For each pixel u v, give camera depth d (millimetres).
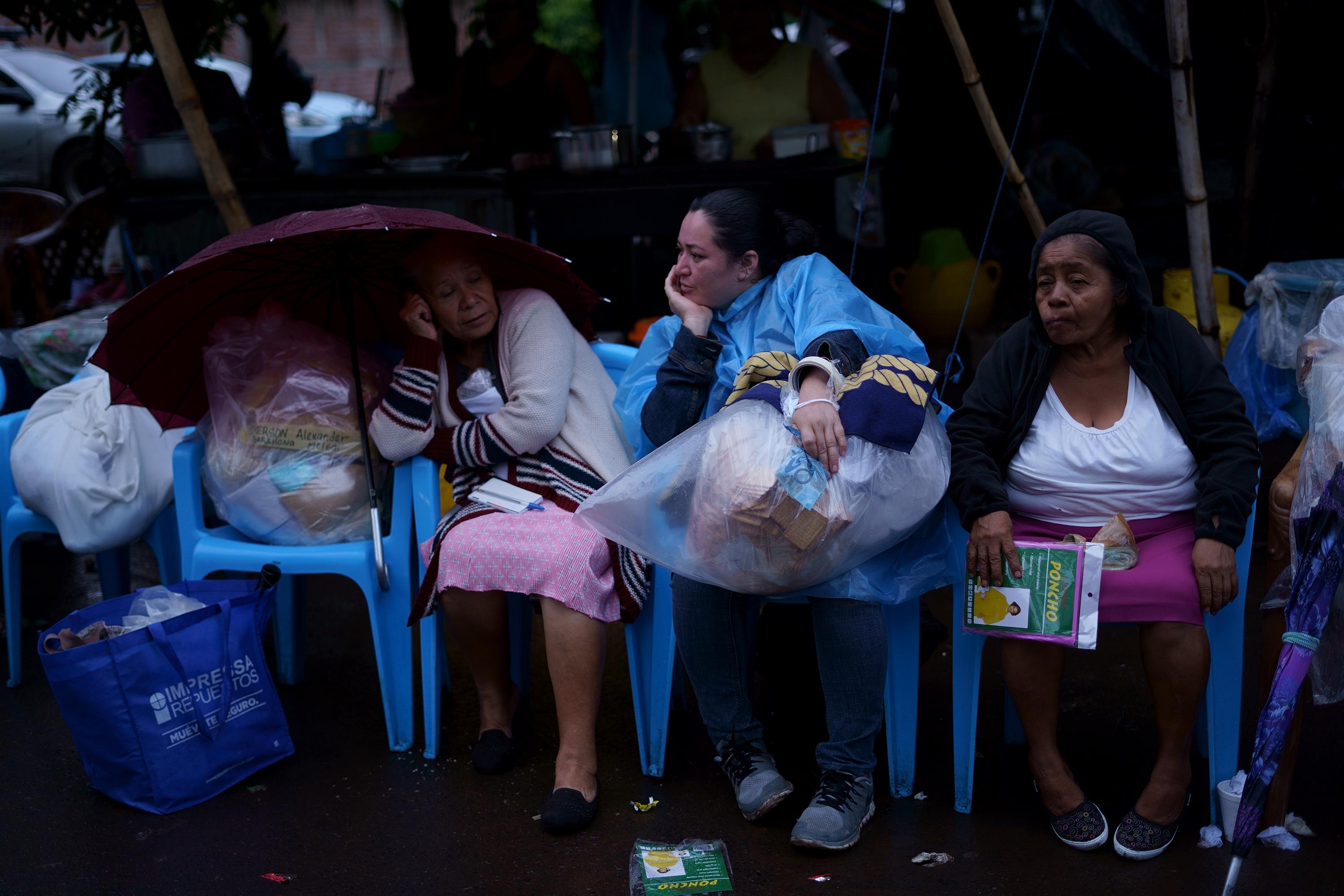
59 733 3184
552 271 3061
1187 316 4441
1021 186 3619
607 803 2762
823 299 2678
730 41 5672
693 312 2758
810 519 2361
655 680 2828
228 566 3002
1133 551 2434
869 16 6945
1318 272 3496
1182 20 3475
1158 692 2424
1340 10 5055
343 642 3789
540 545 2713
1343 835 2502
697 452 2477
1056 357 2559
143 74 5379
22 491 3324
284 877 2477
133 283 5418
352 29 13492
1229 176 5449
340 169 5316
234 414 3033
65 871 2520
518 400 2908
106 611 2875
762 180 4988
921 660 2883
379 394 3152
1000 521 2449
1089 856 2475
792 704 3018
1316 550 2217
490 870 2486
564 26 9141
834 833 2484
